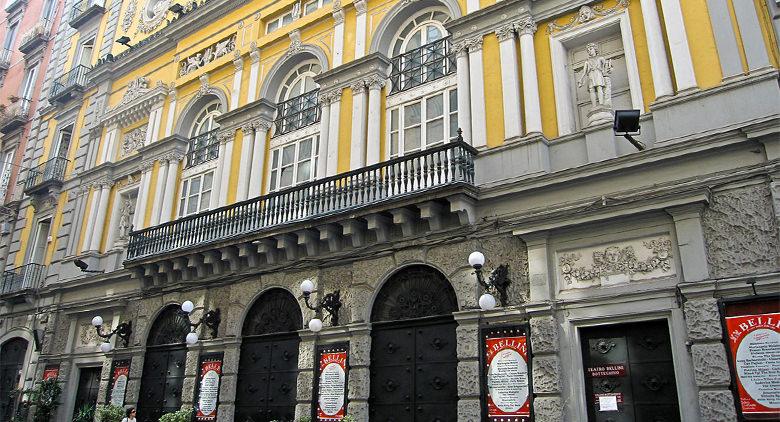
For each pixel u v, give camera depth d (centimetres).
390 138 1223
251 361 1220
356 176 1130
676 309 779
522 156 984
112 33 2136
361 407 1008
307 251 1170
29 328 1798
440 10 1261
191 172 1617
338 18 1385
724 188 783
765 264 732
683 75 867
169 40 1819
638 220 840
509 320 908
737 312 730
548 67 1034
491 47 1100
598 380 832
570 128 983
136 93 1852
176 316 1409
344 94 1305
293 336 1175
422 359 991
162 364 1388
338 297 1107
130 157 1770
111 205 1797
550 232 904
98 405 1452
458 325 949
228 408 1194
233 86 1573
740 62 828
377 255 1079
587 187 892
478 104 1073
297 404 1090
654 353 802
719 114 820
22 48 2586
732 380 711
